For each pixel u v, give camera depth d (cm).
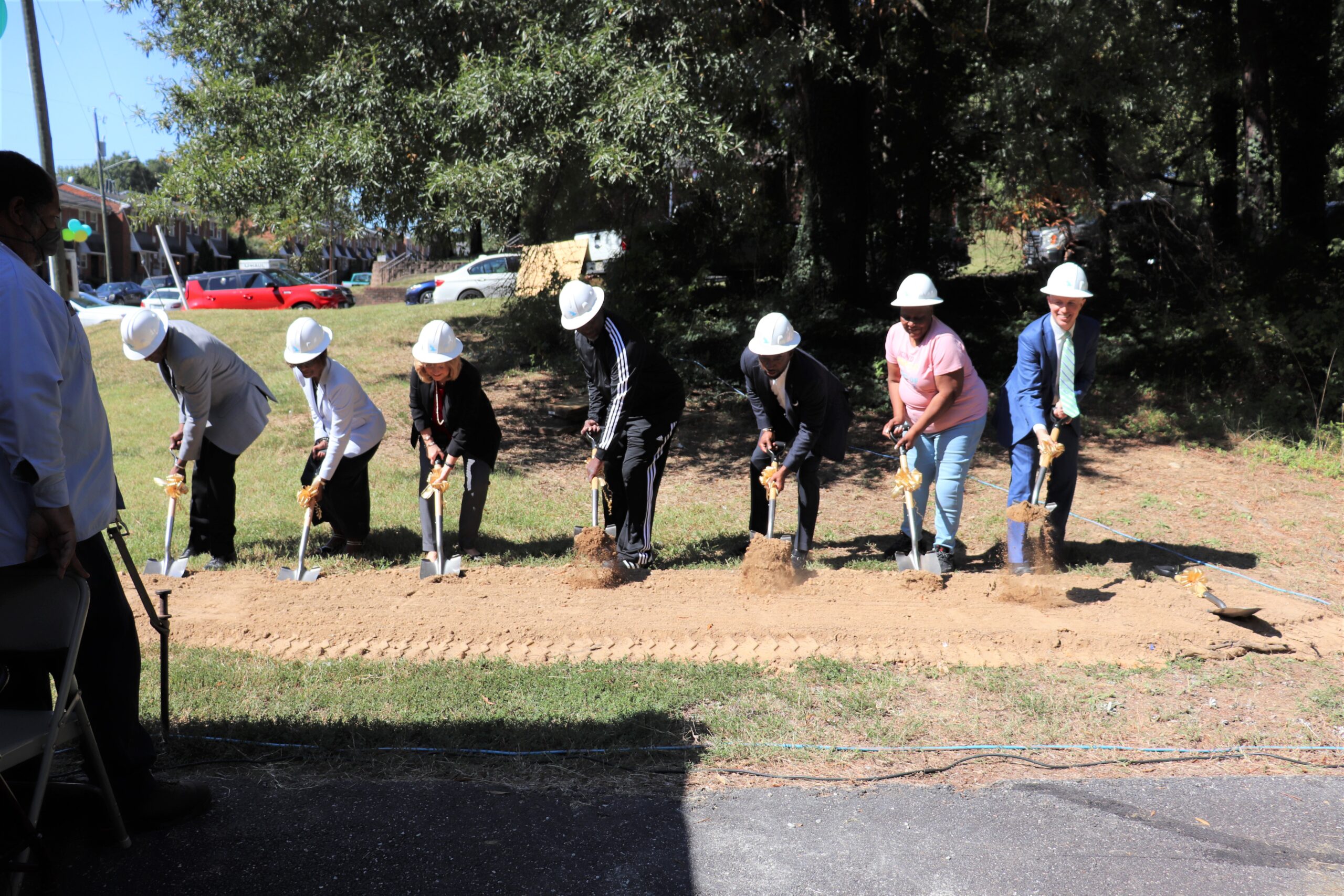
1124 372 1245
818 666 475
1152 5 1275
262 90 1085
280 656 488
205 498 630
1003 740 404
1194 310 1288
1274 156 1438
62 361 285
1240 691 458
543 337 1356
